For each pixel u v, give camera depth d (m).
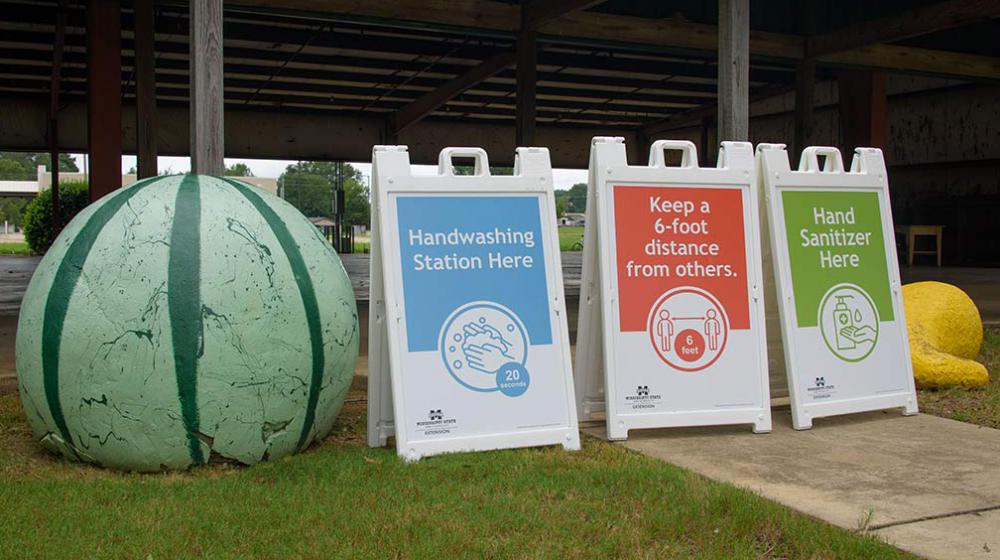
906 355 6.04
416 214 4.98
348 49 18.17
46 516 3.63
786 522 3.59
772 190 5.81
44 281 4.46
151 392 4.20
